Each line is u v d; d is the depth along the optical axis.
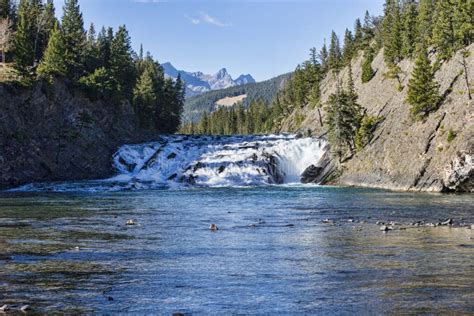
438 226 36.19
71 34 118.56
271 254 25.19
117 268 21.84
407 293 17.14
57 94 104.25
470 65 93.88
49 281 19.33
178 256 24.72
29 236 31.83
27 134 93.75
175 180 101.38
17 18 135.75
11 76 98.75
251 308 15.66
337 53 192.62
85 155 102.94
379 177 91.44
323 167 108.12
